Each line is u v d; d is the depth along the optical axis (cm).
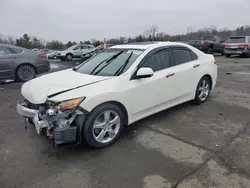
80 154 303
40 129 282
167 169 268
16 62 753
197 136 349
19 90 650
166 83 391
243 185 238
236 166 270
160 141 335
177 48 433
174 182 245
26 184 246
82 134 298
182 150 308
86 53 2130
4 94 604
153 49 387
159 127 383
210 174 256
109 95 308
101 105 305
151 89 367
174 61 420
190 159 287
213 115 435
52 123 281
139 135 355
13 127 388
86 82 316
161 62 396
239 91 616
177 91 421
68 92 290
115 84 322
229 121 405
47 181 251
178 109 469
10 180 252
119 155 300
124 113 342
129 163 282
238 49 1575
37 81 348
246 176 252
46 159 293
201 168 268
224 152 302
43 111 293
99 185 244
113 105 318
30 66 782
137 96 348
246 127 379
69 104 278
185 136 349
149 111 381
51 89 301
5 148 319
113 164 280
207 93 509
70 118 288
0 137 351
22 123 405
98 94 297
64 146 289
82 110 286
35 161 289
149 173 261
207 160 284
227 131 364
